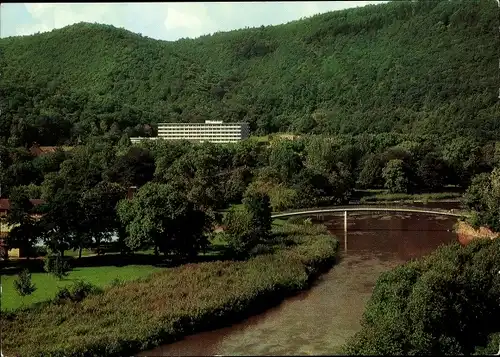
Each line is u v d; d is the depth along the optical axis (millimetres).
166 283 53219
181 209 61906
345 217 88250
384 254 71750
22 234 59438
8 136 115875
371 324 41562
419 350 35906
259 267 59844
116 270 58875
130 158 104438
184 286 52500
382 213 98938
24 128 116500
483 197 79438
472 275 42500
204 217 65875
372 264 66875
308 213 88875
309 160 121438
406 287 41844
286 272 58406
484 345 37875
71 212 60875
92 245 66812
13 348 38188
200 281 54375
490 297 42062
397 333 36875
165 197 62500
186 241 63312
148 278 55031
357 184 120000
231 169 116312
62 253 61531
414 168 118062
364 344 37156
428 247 74750
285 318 49438
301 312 50906
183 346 43312
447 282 39688
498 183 77250
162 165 106500
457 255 47344
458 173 118312
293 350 41906
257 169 115062
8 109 122375
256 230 68500
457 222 86562
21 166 92500
